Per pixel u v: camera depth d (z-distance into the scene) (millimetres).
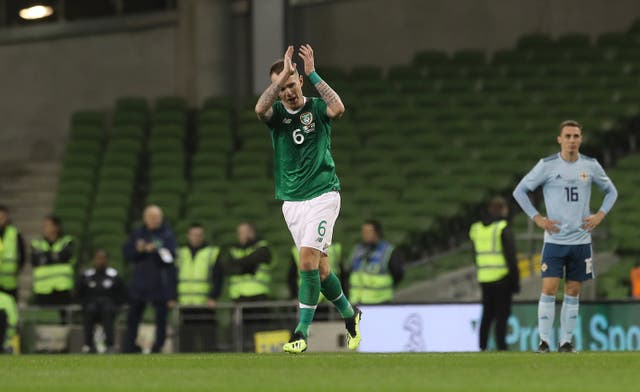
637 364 28641
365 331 55531
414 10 97812
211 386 21812
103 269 64125
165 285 58938
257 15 93375
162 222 59344
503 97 87125
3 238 64500
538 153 79125
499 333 52094
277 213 81125
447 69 92125
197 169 87000
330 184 33344
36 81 103375
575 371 25734
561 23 95625
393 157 82438
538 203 77000
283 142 33188
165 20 100125
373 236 58188
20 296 83750
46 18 103688
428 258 73312
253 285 61625
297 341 33188
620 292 63750
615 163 82250
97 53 102250
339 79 93875
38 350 65625
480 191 76188
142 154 91500
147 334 65625
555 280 39000
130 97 101000
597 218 38656
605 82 87000
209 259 63500
